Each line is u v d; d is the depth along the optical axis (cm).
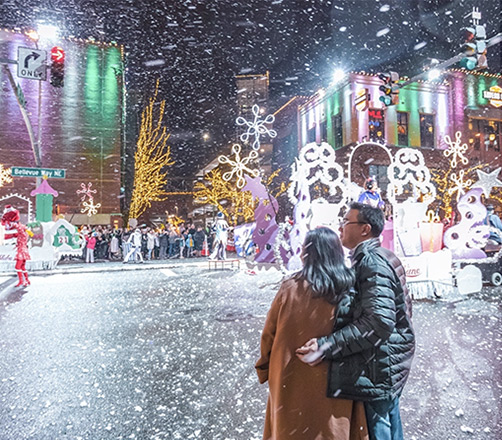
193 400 356
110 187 2842
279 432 173
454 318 636
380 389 176
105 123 2862
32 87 2703
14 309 776
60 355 485
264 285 1073
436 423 309
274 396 180
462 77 3238
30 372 428
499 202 3175
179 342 537
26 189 2628
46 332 595
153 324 639
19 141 2652
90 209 2772
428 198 891
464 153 3166
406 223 795
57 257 1562
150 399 359
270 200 1068
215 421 317
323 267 183
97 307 790
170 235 2314
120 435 295
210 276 1335
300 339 179
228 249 2850
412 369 422
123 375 418
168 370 431
